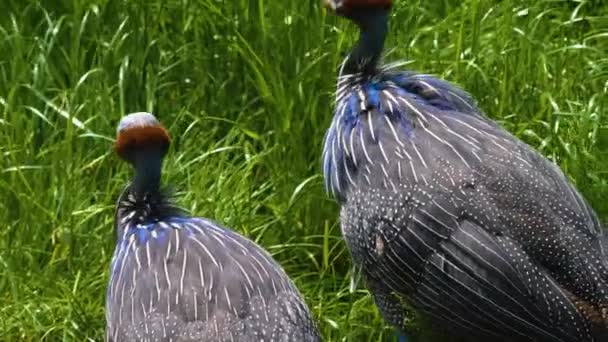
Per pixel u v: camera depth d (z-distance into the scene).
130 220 9.98
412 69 12.63
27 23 13.23
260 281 9.55
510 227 9.88
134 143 9.98
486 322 9.86
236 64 12.87
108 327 9.69
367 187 10.28
